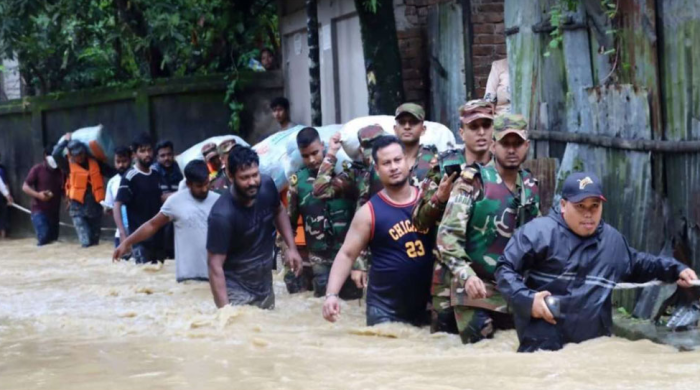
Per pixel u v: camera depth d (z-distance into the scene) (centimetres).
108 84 2694
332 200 1347
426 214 1030
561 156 1302
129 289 1535
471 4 1700
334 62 2023
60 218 2662
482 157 1030
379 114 1761
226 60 2419
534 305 860
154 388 795
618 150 1166
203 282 1455
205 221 1408
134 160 2072
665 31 1093
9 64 3194
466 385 761
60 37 2467
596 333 888
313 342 1006
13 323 1185
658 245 1105
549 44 1266
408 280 1061
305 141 1384
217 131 2344
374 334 1040
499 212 958
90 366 893
